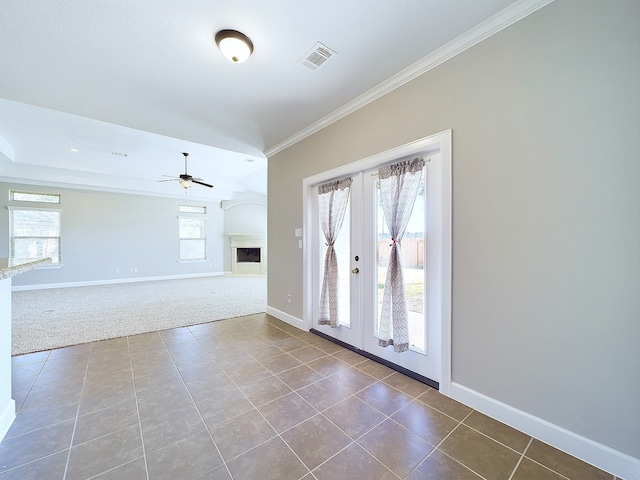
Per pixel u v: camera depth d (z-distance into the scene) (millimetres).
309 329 3479
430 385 2164
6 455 1453
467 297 1884
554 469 1371
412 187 2287
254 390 2107
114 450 1494
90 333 3389
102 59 2084
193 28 1782
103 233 7277
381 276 2674
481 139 1803
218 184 8703
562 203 1486
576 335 1451
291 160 3730
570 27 1452
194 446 1527
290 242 3789
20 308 4648
